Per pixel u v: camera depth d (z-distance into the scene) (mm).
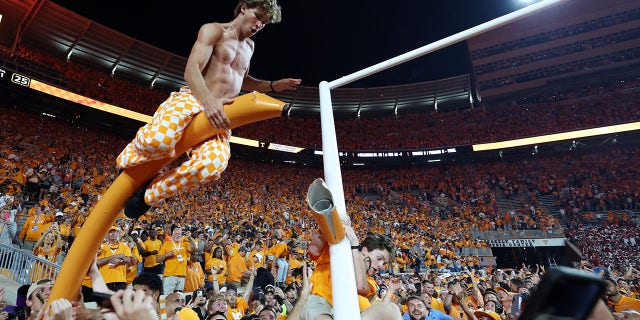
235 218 21031
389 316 2178
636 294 9453
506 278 13195
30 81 23828
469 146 34625
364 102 39094
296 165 35906
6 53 24578
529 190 32000
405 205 31422
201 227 15695
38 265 7863
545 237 26234
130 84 30797
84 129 27625
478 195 32281
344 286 1299
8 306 6520
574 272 614
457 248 24188
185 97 1780
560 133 32531
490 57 37156
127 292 1189
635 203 27875
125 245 7816
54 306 1360
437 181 34750
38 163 19516
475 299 7875
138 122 29000
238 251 11422
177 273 9125
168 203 19984
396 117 39500
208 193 24156
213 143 1797
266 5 2111
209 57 1965
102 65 30469
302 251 13914
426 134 36938
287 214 23938
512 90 36781
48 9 25547
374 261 2600
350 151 35719
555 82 35500
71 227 10828
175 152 1730
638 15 33781
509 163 34875
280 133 34750
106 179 20969
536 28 35969
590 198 29406
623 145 32625
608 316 814
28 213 13195
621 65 33750
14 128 22984
